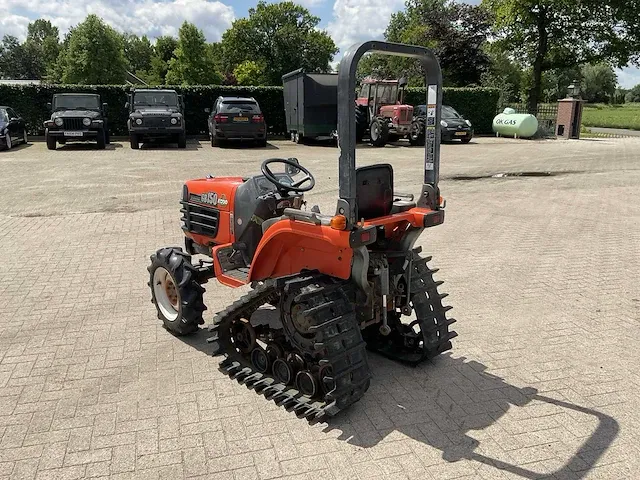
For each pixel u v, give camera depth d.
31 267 6.39
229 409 3.52
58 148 18.55
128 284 5.83
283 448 3.12
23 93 22.67
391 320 4.24
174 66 56.22
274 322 4.80
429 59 3.36
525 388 3.77
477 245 7.33
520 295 5.50
